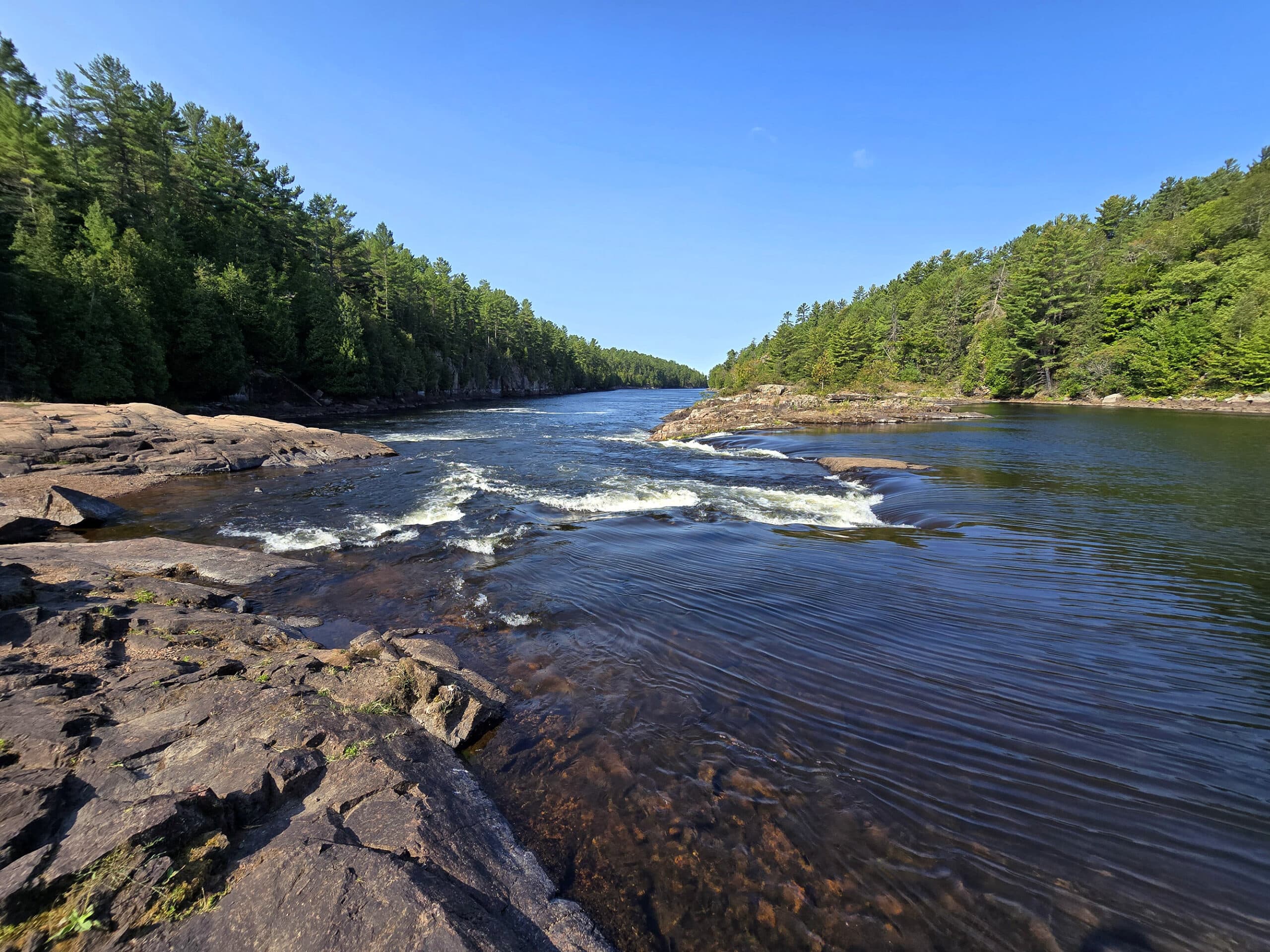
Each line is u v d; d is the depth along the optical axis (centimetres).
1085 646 632
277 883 274
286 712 430
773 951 295
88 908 247
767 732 479
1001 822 377
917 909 316
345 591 819
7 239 3009
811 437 2939
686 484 1667
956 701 523
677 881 337
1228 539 1034
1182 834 364
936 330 7562
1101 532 1090
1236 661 593
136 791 327
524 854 351
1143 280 5559
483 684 536
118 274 3225
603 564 930
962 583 834
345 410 5041
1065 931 300
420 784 381
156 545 952
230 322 3938
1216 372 4516
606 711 514
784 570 900
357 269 6034
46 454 1568
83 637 548
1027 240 10019
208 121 5025
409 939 247
